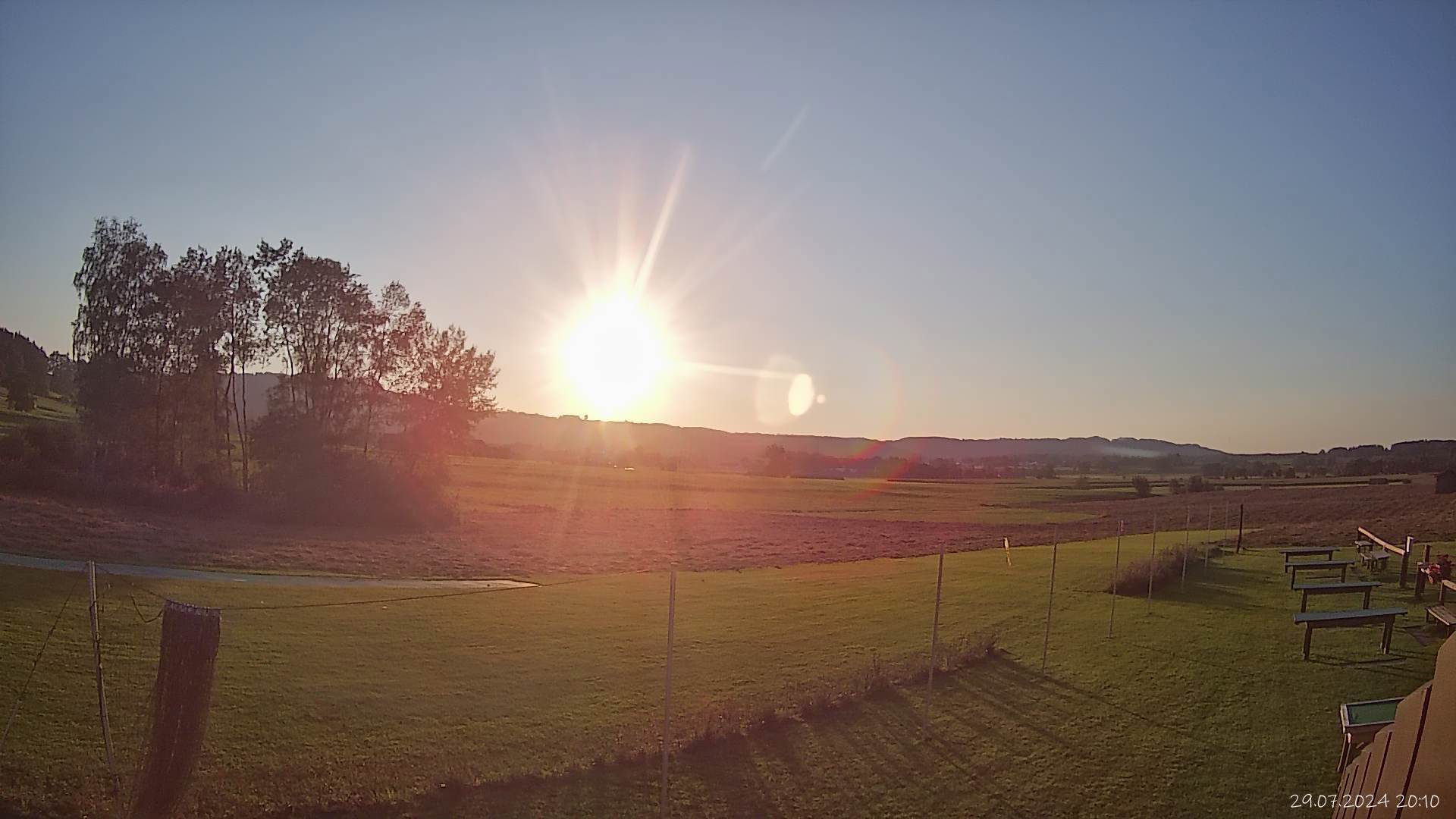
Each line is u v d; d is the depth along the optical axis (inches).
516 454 6496.1
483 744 648.4
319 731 666.8
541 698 780.6
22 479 1968.5
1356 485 3949.3
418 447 2780.5
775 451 7017.7
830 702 738.8
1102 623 1065.5
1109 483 5270.7
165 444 2490.2
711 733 656.4
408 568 1644.9
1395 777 288.0
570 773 584.1
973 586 1466.5
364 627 1056.2
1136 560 1592.0
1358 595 1135.6
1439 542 1551.4
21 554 1300.4
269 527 2074.3
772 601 1353.3
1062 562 1763.0
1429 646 865.5
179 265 2460.6
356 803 524.7
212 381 2573.8
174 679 454.0
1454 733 218.1
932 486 5300.2
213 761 590.6
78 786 524.1
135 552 1444.4
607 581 1617.9
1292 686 759.7
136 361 2433.6
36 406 3809.1
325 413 2719.0
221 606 1110.4
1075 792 562.6
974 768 604.4
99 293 2417.6
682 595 1418.6
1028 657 905.5
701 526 2861.7
